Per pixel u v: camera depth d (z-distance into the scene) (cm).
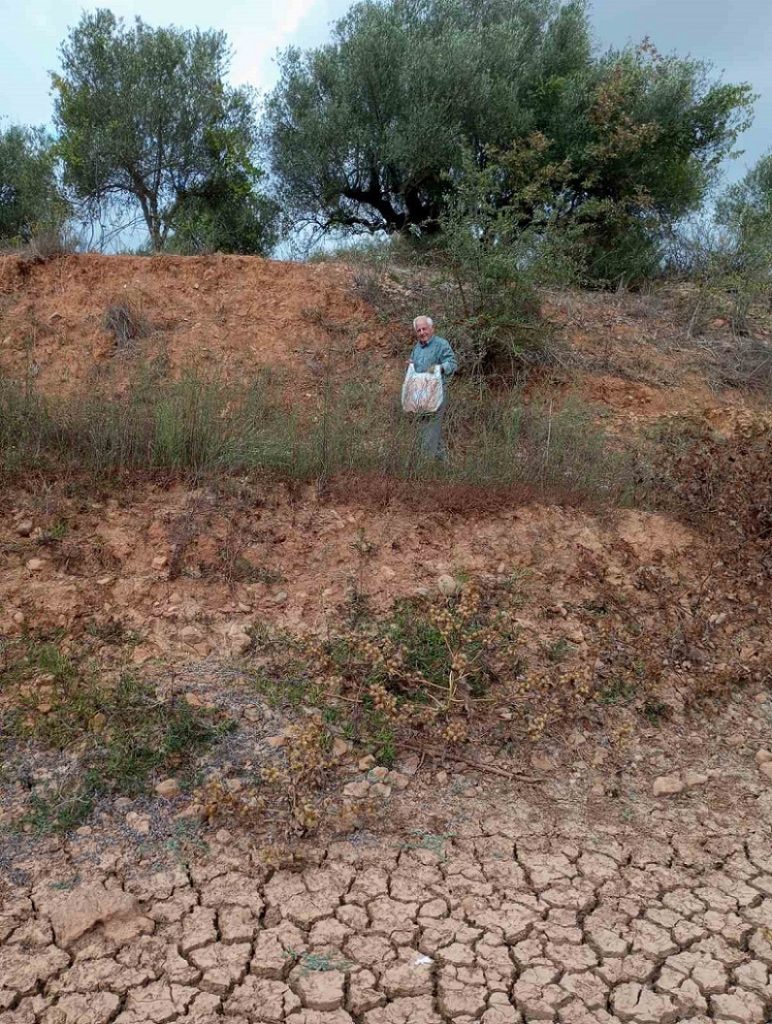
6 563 481
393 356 863
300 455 594
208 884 331
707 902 343
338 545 544
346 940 309
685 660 530
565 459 660
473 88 1265
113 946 299
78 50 1320
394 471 610
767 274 1133
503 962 304
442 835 371
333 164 1351
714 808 412
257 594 503
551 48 1394
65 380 773
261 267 935
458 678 447
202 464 572
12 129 1585
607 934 321
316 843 358
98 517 522
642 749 452
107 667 438
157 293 895
